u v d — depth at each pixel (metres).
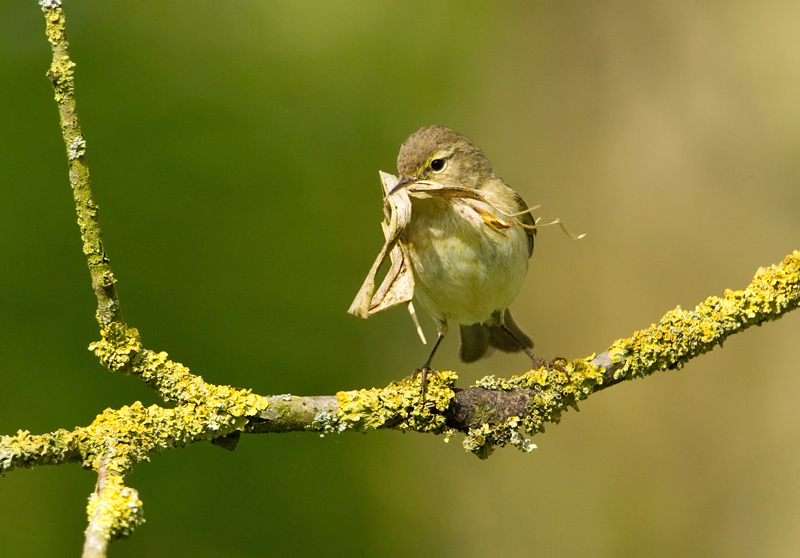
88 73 11.73
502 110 16.20
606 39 16.14
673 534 13.26
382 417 6.32
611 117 15.88
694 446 13.66
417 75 14.66
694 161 15.10
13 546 9.48
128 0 12.45
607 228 15.34
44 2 5.14
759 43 15.04
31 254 10.39
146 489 10.00
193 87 12.28
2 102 10.98
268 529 10.24
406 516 11.73
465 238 7.75
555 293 15.36
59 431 5.43
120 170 11.29
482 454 6.52
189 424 5.77
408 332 13.52
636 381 14.23
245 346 10.91
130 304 10.68
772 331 13.86
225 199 11.66
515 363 14.87
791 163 14.42
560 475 13.99
